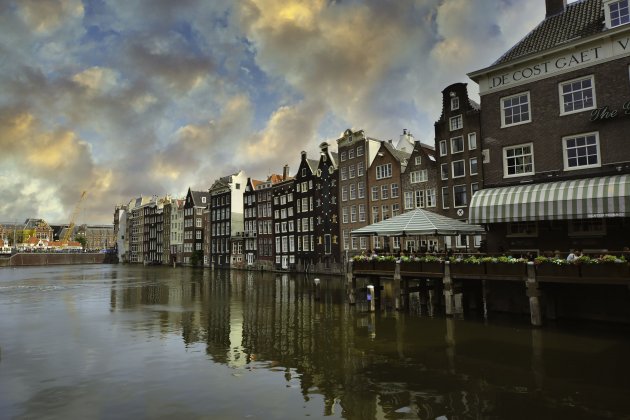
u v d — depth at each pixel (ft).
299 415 39.22
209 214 355.36
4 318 93.71
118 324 85.20
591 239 73.36
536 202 75.10
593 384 44.45
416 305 100.12
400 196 181.37
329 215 222.69
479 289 91.45
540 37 85.30
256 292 143.13
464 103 151.12
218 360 57.82
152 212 465.06
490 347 59.57
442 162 157.89
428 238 162.71
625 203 65.77
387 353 58.65
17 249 549.13
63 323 86.89
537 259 68.23
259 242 285.64
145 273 278.46
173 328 80.43
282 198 263.70
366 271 97.25
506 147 85.10
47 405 42.73
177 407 41.70
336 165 221.46
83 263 515.50
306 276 214.07
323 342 65.92
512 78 84.79
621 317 69.92
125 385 48.26
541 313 74.23
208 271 295.07
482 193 84.12
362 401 42.06
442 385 45.62
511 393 42.73
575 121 76.54
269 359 57.62
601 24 75.97
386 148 189.78
